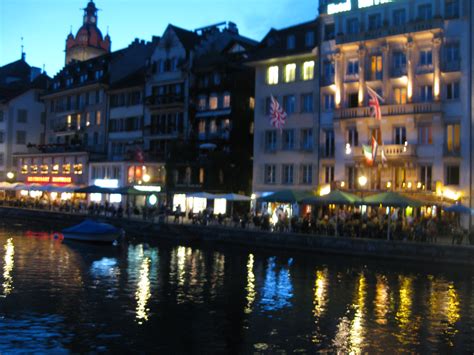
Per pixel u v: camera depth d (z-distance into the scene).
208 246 41.00
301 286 26.28
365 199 36.94
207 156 59.22
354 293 24.88
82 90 80.19
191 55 65.56
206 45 67.69
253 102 63.56
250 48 65.12
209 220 49.19
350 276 29.00
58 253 35.75
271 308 22.00
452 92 44.38
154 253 37.25
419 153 45.16
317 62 52.16
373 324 19.91
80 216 55.59
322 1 52.31
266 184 55.09
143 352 16.39
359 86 48.50
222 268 31.16
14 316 19.78
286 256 35.91
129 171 68.94
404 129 46.16
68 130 82.88
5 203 72.56
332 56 50.75
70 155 78.19
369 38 47.56
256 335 18.38
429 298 24.02
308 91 52.78
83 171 75.50
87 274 28.42
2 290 23.88
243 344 17.41
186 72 65.56
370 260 34.06
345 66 50.12
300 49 53.53
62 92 83.88
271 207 53.88
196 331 18.64
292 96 54.19
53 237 44.91
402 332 19.00
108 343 17.11
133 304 22.11
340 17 50.53
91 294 23.66
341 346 17.39
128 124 73.00
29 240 42.47
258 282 27.14
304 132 53.25
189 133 64.69
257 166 55.88
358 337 18.34
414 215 44.12
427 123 45.12
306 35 53.53
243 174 59.50
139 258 34.75
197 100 64.75
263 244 39.44
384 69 47.22
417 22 44.84
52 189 65.06
